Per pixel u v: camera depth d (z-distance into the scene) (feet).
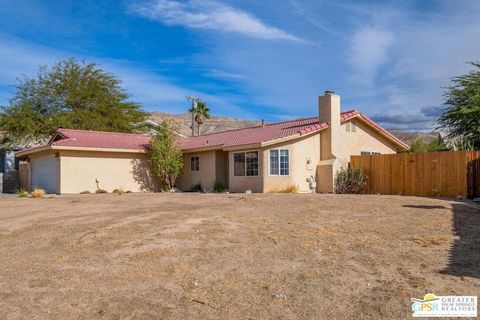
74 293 18.99
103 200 55.01
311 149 75.92
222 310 16.94
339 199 50.24
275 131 80.12
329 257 23.40
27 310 17.25
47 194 77.15
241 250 25.20
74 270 22.31
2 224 36.99
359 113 81.56
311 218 35.55
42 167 87.15
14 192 96.27
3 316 16.71
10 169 119.44
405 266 21.48
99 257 24.64
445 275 19.97
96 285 19.95
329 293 18.29
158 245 26.81
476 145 80.07
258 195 59.52
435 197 57.88
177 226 32.48
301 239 27.50
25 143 115.65
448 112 84.89
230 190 77.25
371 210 40.16
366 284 19.17
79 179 79.36
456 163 59.11
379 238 27.53
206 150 82.07
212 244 26.76
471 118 80.18
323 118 76.95
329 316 16.16
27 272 22.20
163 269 22.09
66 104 118.62
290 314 16.43
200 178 84.79
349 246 25.59
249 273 21.12
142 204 48.32
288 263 22.52
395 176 67.21
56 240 29.45
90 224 34.65
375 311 16.39
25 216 41.09
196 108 158.40
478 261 22.06
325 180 74.49
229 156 78.02
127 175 85.15
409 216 36.42
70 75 120.06
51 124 112.47
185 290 19.15
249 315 16.44
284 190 72.08
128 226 33.12
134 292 18.99
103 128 116.98
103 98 120.57
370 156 71.20
